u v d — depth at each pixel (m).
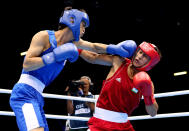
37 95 2.10
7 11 8.21
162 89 9.13
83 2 8.17
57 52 1.99
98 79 9.20
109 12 8.79
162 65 9.34
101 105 2.40
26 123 1.94
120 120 2.37
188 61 9.01
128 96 2.37
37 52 2.01
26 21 8.55
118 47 2.42
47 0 8.11
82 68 9.12
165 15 8.91
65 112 8.43
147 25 9.16
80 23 2.13
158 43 9.36
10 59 8.84
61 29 2.19
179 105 8.45
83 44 2.51
